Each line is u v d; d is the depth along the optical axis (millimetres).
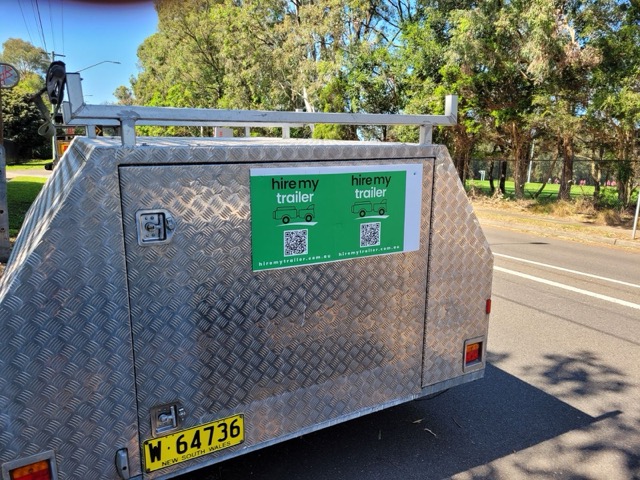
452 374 3076
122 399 2025
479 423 3543
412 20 19328
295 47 21188
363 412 2746
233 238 2182
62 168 2496
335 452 3148
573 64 13281
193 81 31406
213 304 2178
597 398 3934
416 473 2939
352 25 21094
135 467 2105
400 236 2666
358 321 2621
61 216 1823
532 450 3203
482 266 3033
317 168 2340
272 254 2293
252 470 2939
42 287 1812
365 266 2584
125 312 1981
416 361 2900
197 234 2094
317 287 2453
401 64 17719
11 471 1835
